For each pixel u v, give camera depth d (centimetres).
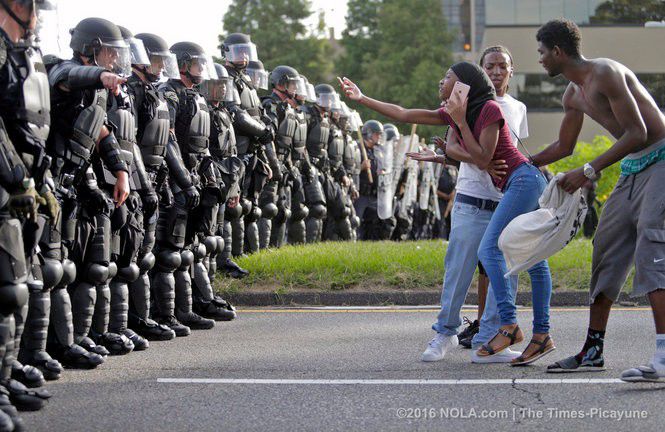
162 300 992
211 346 920
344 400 672
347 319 1130
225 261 1344
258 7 6431
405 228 2431
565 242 759
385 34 6281
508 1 5378
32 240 625
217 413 632
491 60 910
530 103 5391
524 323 1070
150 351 888
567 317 1122
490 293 866
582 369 771
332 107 1975
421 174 2634
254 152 1398
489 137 793
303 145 1748
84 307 823
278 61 6272
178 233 984
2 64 586
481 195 843
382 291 1302
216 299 1123
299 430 588
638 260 710
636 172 726
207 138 1041
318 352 883
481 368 797
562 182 748
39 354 734
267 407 650
